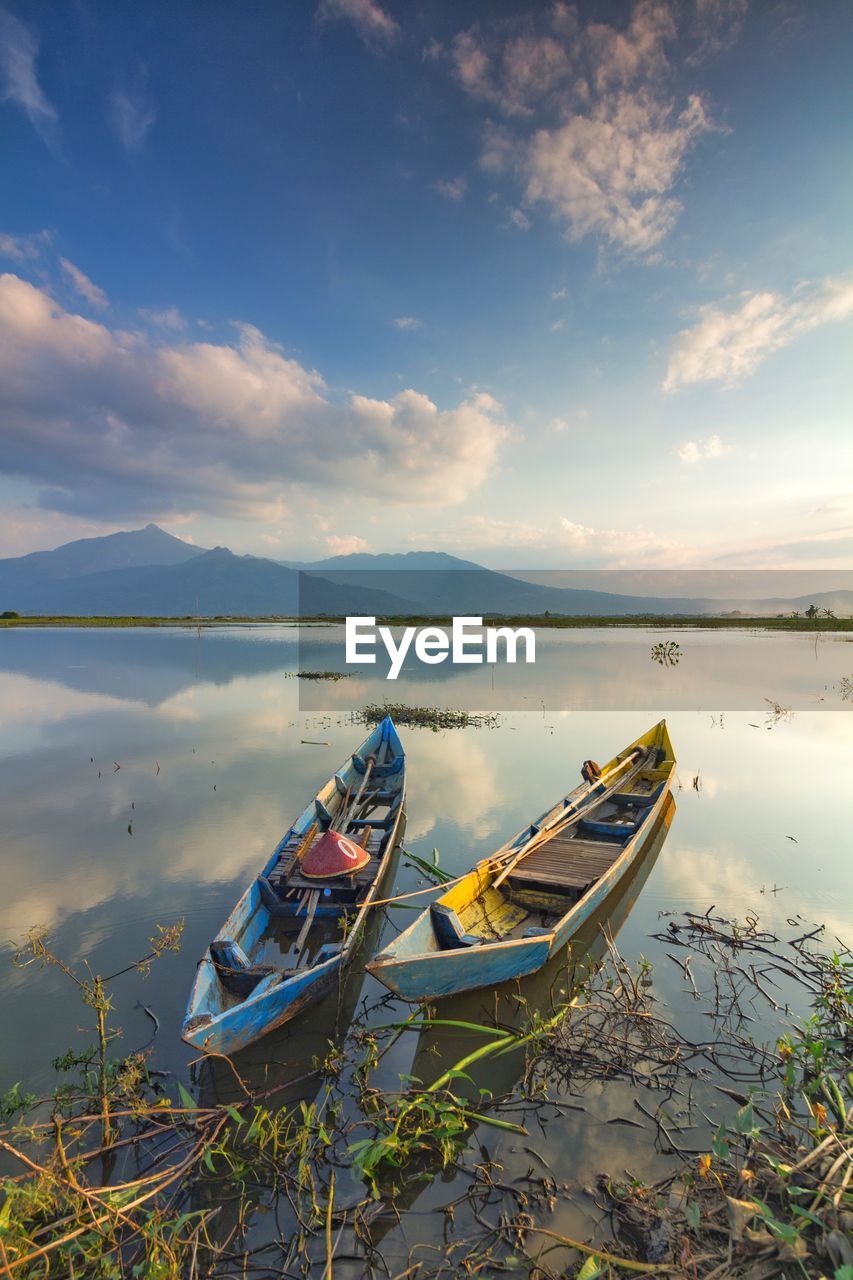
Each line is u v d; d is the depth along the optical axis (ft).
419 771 48.75
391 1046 20.36
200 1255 13.44
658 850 34.55
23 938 25.59
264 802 41.39
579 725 65.16
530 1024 21.12
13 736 59.47
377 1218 14.25
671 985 22.79
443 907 23.77
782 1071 18.34
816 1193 12.41
